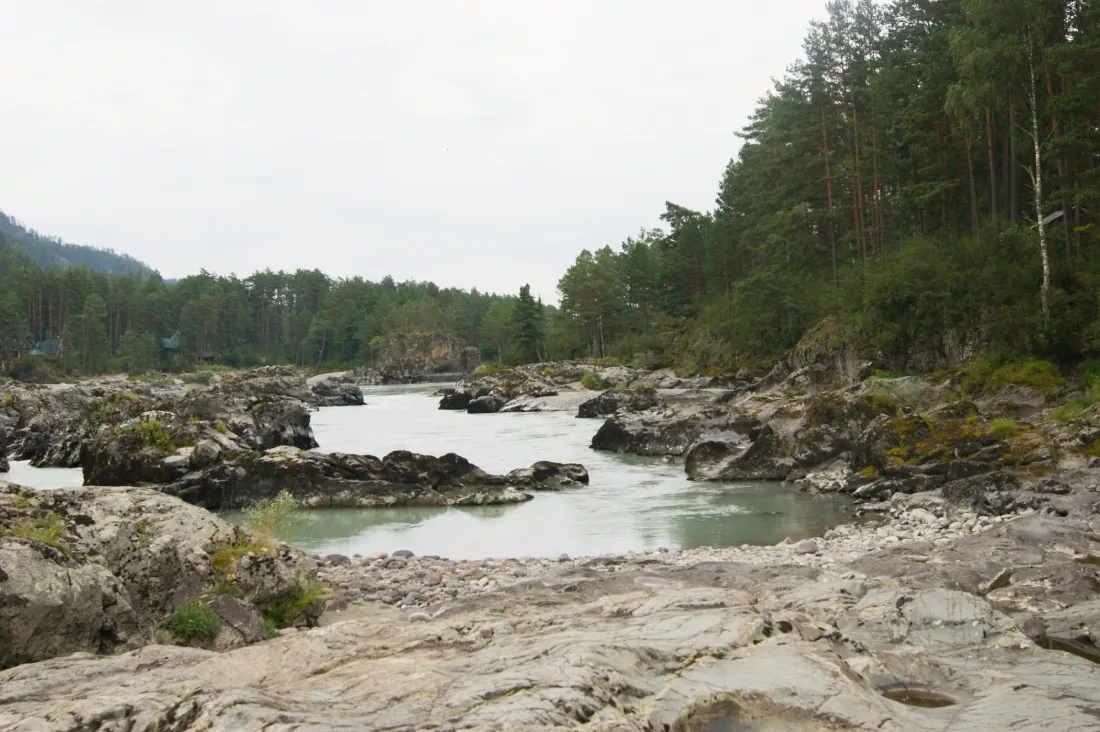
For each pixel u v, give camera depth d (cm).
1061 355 3047
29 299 13512
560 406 5944
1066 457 1933
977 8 3397
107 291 14875
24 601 712
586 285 9969
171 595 919
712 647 634
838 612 893
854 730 526
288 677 597
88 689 551
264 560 1007
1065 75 3316
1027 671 705
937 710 597
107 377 11350
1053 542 1247
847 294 4738
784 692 568
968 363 3341
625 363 8138
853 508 1933
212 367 13800
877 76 4922
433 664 592
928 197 4241
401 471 2236
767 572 1172
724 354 6775
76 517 916
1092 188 3100
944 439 2127
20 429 3847
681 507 2022
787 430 2464
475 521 1919
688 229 8800
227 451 2264
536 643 634
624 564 1384
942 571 1125
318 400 7538
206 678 589
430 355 15162
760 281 6212
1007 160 4125
